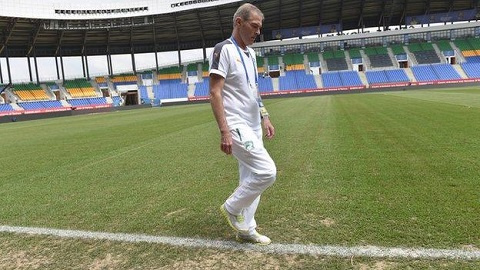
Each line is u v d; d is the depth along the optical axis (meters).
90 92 51.94
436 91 33.00
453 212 3.62
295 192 4.62
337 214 3.78
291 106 22.88
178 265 2.95
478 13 48.75
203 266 2.91
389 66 49.91
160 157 7.93
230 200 3.17
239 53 2.98
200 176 5.89
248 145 2.93
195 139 10.64
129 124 18.80
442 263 2.72
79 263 3.11
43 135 15.70
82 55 53.09
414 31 50.28
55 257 3.25
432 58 49.22
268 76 52.31
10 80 46.94
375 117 12.93
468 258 2.76
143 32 51.12
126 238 3.54
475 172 5.02
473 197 4.02
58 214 4.40
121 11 46.69
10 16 40.84
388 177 5.05
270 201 4.32
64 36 49.12
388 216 3.63
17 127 23.38
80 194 5.27
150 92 53.06
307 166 6.02
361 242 3.12
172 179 5.81
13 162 8.63
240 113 3.02
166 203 4.55
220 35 53.94
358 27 53.38
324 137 9.02
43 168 7.59
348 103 22.22
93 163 7.76
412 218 3.54
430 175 5.02
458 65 47.69
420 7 49.28
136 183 5.71
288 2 44.50
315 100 29.98
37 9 42.75
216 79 2.89
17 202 5.04
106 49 54.31
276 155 7.08
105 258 3.16
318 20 51.69
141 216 4.13
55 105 47.12
